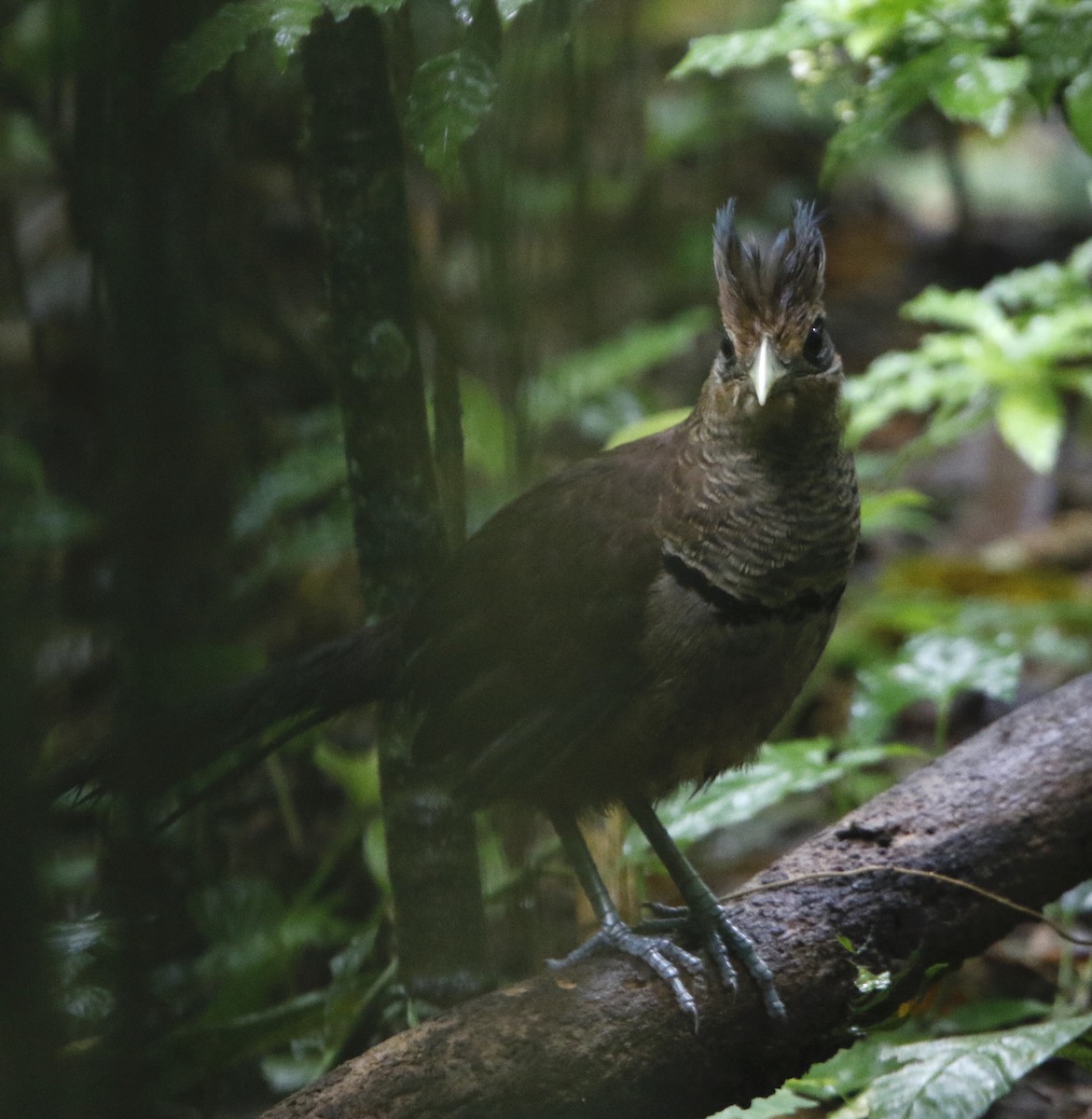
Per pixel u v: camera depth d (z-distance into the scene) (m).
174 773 7.02
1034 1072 8.38
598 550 6.92
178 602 8.15
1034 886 6.98
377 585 6.98
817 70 8.15
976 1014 8.08
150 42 6.30
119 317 6.38
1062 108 7.66
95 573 10.01
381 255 6.45
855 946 6.62
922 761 11.21
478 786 6.91
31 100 8.88
